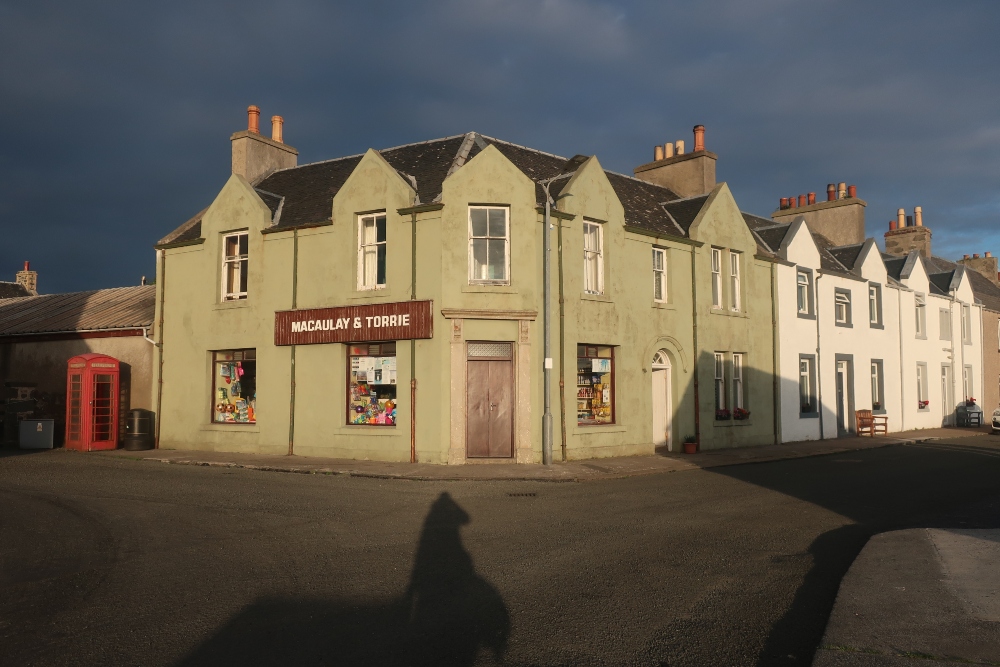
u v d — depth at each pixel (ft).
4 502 42.24
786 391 93.25
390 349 66.74
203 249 76.89
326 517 38.14
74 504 41.65
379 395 67.21
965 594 22.81
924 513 40.60
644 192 88.38
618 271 72.33
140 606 23.12
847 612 21.66
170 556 29.58
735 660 18.99
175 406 77.41
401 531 34.58
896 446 91.04
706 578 26.58
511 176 65.10
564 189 68.33
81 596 24.22
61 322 88.12
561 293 67.00
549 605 23.29
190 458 67.05
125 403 81.05
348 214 68.59
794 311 95.91
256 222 73.36
